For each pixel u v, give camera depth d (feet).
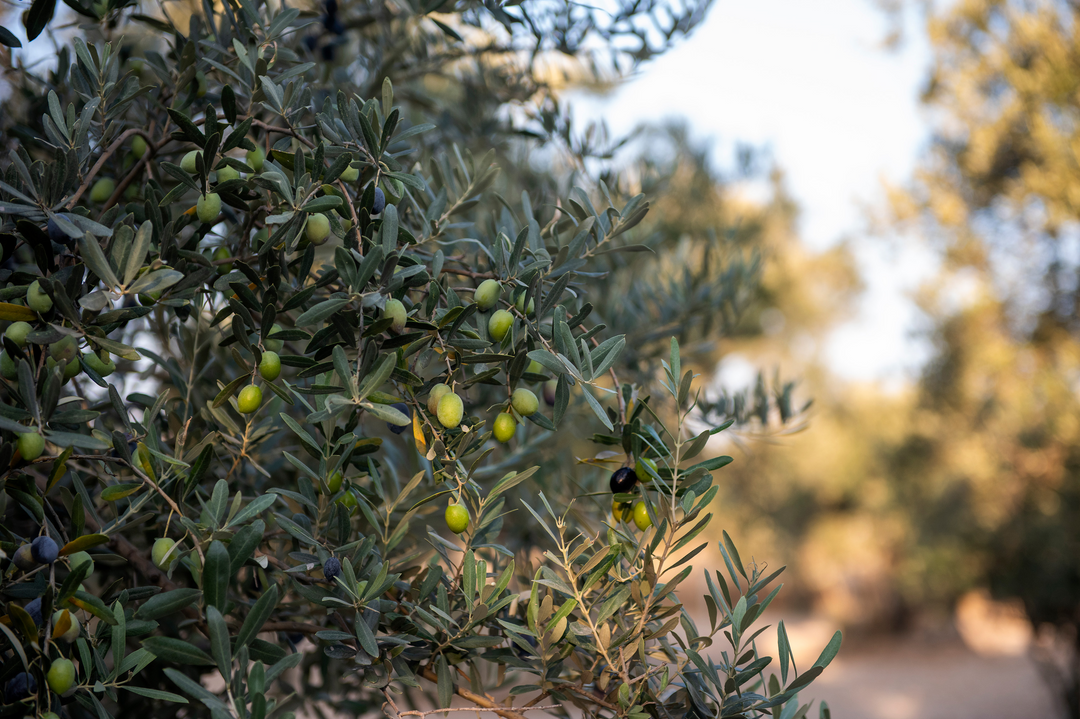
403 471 3.97
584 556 2.87
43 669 2.34
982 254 17.04
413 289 2.84
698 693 2.60
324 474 2.61
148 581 2.96
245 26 2.98
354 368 2.66
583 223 2.98
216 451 3.06
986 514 16.62
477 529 2.62
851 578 30.45
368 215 2.65
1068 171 14.19
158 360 2.99
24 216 2.51
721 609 2.60
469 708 2.58
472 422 2.64
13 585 2.43
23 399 2.37
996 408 16.80
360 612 2.56
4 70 3.36
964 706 19.29
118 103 2.72
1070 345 15.29
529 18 3.80
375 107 2.69
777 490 30.17
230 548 2.39
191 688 2.23
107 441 2.50
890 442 22.89
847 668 25.07
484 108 4.61
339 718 3.85
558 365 2.57
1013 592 15.62
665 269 5.76
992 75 16.35
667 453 2.64
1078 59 14.23
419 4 3.46
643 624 2.57
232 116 2.57
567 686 2.63
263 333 2.54
